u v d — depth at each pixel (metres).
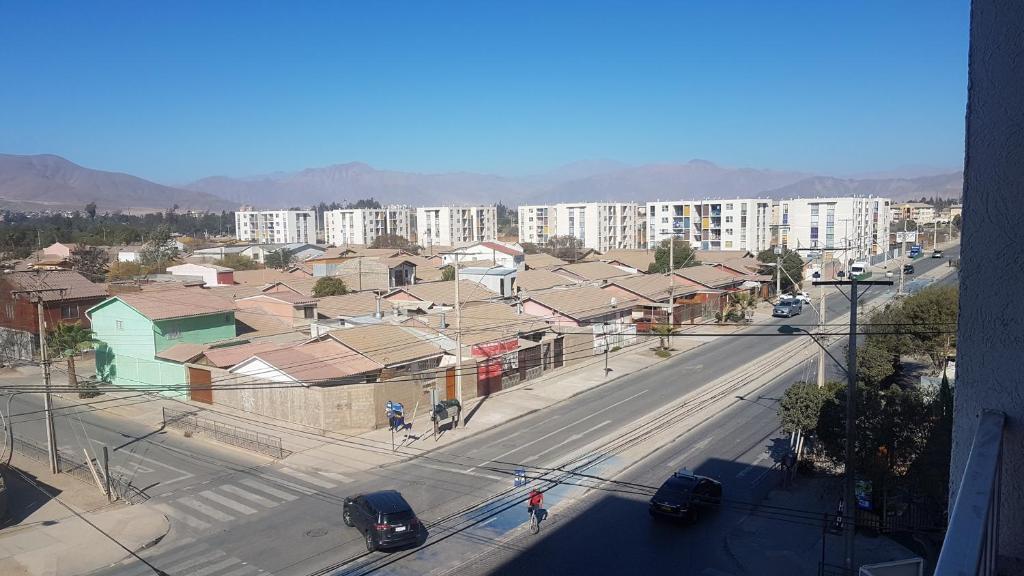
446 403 33.78
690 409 36.50
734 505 24.14
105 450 25.94
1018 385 3.94
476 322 45.59
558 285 66.94
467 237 165.00
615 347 54.31
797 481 26.39
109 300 44.12
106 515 23.88
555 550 20.67
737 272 80.12
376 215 174.88
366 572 19.33
